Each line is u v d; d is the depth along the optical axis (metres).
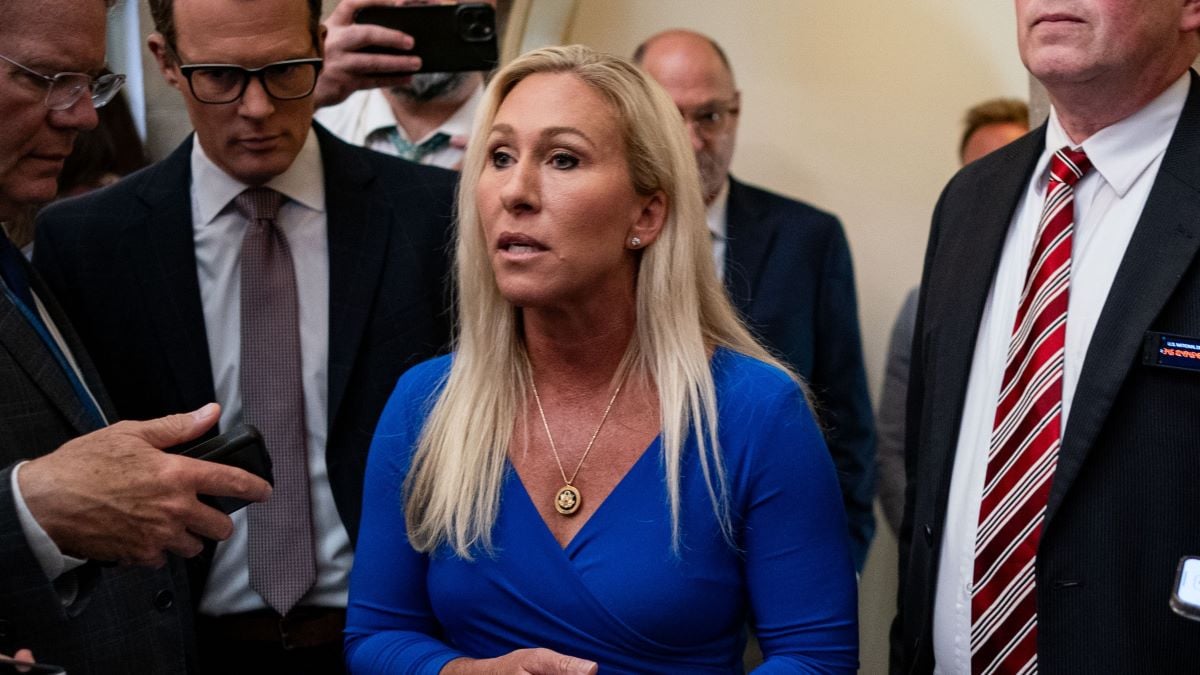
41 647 1.86
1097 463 1.96
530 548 1.85
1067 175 2.13
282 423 2.43
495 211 1.85
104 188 2.58
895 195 4.61
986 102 4.34
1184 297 1.94
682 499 1.83
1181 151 2.02
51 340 2.14
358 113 3.46
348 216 2.52
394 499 1.98
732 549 1.84
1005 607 2.05
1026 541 2.04
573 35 4.56
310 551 2.41
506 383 1.94
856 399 3.30
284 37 2.36
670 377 1.87
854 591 1.89
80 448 1.84
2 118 1.99
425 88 3.31
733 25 4.62
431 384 2.01
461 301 1.97
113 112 3.41
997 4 4.50
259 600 2.43
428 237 2.54
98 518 1.81
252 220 2.48
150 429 1.87
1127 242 2.06
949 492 2.21
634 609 1.80
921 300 2.45
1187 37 2.06
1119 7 1.98
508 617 1.86
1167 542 1.91
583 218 1.82
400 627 1.96
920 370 2.44
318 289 2.50
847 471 3.28
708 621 1.83
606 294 1.89
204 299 2.48
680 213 1.91
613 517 1.83
